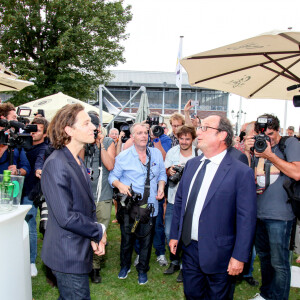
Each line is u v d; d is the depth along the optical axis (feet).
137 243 11.98
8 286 5.54
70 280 5.39
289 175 7.43
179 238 7.06
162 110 110.73
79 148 5.89
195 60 8.02
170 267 11.55
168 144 14.06
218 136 6.57
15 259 5.75
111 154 10.59
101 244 5.85
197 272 6.78
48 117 26.32
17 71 45.83
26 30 46.62
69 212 5.18
